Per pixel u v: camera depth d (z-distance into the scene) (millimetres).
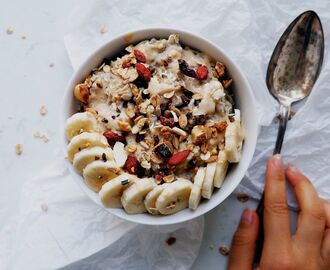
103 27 340
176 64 287
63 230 330
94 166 272
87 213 331
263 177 335
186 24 337
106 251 330
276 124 335
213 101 279
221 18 336
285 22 341
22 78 345
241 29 333
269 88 332
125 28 341
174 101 281
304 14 326
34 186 335
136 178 270
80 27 340
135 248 332
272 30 339
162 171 276
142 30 292
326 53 338
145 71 281
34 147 341
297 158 334
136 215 280
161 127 275
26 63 347
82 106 295
